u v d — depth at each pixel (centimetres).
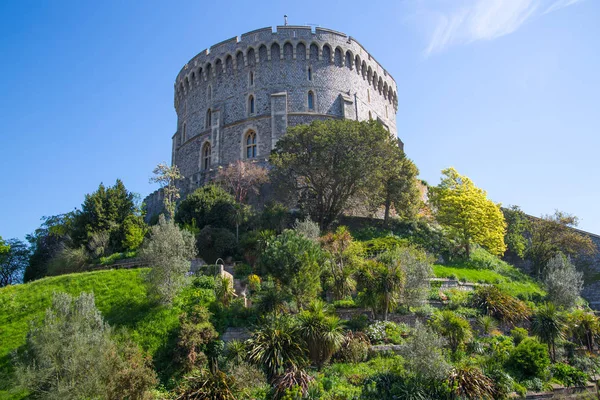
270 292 2478
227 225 3734
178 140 6072
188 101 5969
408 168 4328
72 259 3578
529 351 2292
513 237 4619
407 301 2694
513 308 2834
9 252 4981
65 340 1814
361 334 2328
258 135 5116
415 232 4228
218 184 4381
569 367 2367
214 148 5244
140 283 2734
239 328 2339
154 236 2670
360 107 5538
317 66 5406
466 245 4031
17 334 2397
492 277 3678
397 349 2277
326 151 3794
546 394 2164
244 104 5331
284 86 5275
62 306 1947
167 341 2248
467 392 1977
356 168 3719
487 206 4159
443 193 4275
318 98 5284
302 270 2481
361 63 5747
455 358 2294
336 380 2008
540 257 4453
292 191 4028
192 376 1936
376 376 2033
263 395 1892
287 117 5112
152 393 1903
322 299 2736
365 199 4253
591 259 4488
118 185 4172
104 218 3856
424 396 1928
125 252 3641
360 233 4069
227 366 2034
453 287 3275
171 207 4028
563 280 3366
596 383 2306
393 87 6469
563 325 2573
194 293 2570
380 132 3938
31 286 2853
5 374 2095
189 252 2812
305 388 1900
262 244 3098
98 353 1803
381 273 2556
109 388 1745
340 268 2819
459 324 2380
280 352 2025
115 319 2414
